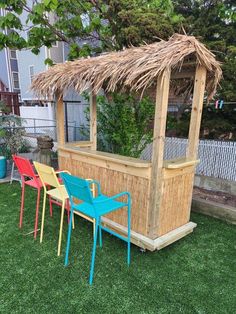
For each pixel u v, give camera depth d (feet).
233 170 13.19
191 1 16.56
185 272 7.31
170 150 15.31
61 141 11.43
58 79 9.23
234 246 8.75
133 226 8.46
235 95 13.15
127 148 12.59
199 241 9.04
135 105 13.00
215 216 10.94
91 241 8.88
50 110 31.76
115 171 8.71
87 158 9.82
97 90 7.91
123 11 12.69
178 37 6.98
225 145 13.29
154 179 7.45
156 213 7.75
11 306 5.97
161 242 7.84
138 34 12.30
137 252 8.25
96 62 8.21
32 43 14.26
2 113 21.48
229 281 6.97
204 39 14.97
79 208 7.23
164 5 13.51
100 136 14.33
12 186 14.65
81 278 6.95
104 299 6.23
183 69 8.81
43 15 13.62
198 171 14.46
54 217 10.76
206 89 9.15
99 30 14.85
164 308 5.98
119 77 7.00
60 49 35.96
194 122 8.43
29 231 9.51
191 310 5.94
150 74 6.35
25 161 8.87
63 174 6.97
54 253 8.11
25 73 42.34
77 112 23.65
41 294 6.36
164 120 7.04
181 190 8.60
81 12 14.60
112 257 7.94
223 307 6.06
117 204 7.45
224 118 15.56
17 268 7.34
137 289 6.58
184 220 9.19
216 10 14.97
